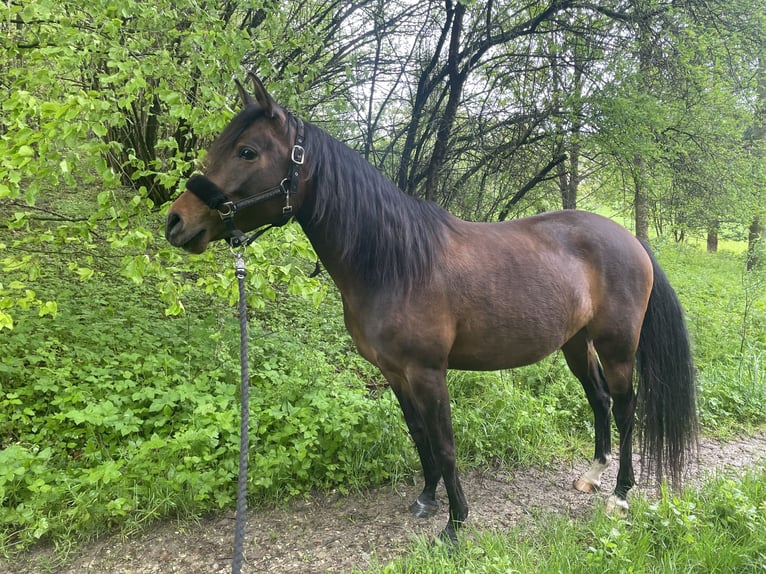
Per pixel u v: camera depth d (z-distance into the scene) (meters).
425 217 2.28
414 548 2.24
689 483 2.88
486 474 3.07
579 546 2.19
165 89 2.87
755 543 2.07
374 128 5.89
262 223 2.02
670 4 5.49
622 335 2.60
